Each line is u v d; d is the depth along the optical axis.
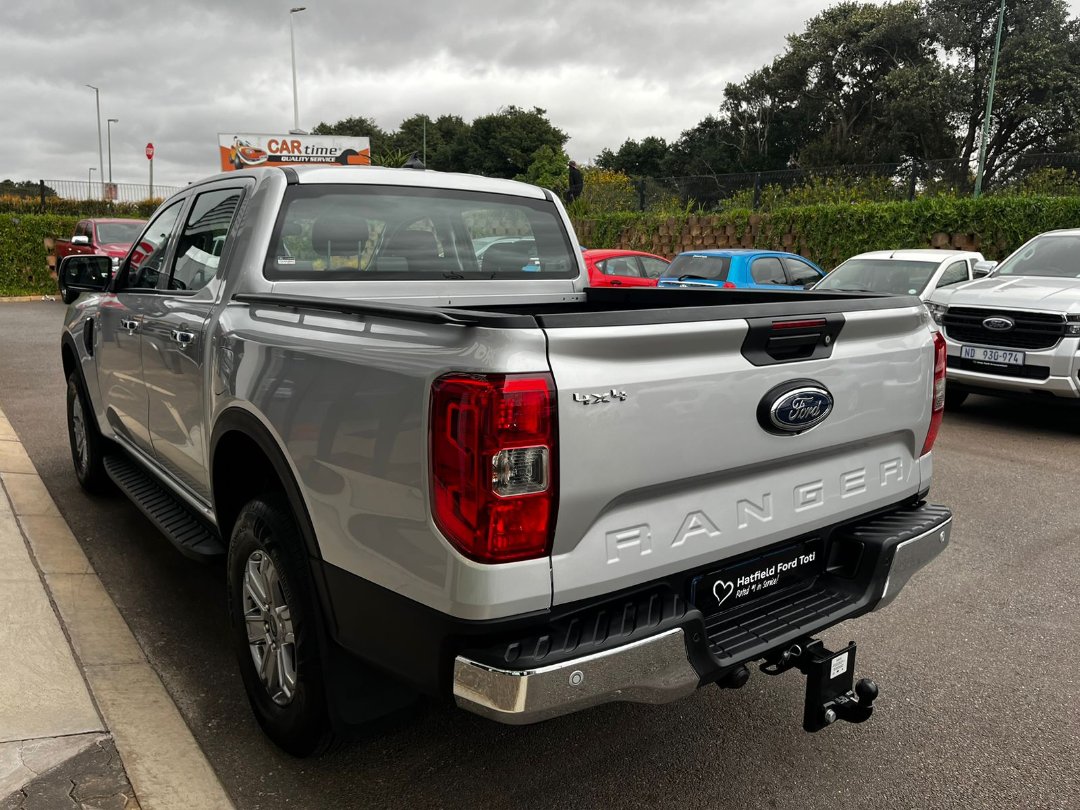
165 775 2.55
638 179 23.72
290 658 2.62
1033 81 50.41
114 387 4.33
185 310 3.33
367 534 2.15
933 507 2.98
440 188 3.55
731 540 2.34
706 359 2.19
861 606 2.58
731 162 71.19
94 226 17.50
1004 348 7.78
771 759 2.81
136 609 3.79
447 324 1.98
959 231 14.66
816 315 2.44
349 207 3.27
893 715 3.09
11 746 2.56
